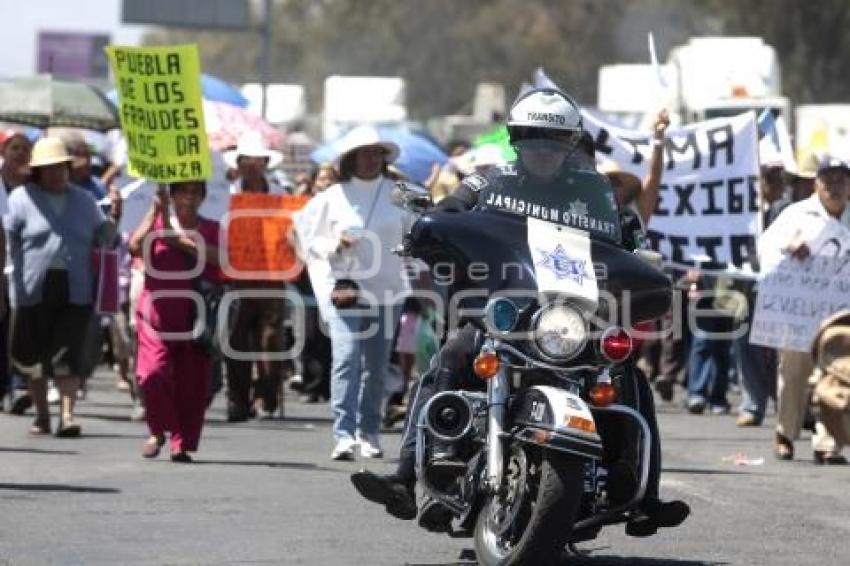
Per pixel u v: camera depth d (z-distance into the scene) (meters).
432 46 193.12
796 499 28.72
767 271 34.88
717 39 86.00
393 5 196.38
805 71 162.25
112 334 49.06
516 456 20.98
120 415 42.47
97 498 27.70
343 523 25.66
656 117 33.47
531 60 186.75
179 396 33.00
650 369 54.88
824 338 31.05
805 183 46.34
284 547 23.55
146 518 25.78
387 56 197.50
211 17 129.00
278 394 43.16
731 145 40.00
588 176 22.42
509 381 21.31
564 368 21.19
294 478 30.67
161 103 34.59
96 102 55.88
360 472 22.59
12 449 34.38
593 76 183.00
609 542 24.44
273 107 89.56
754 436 40.00
